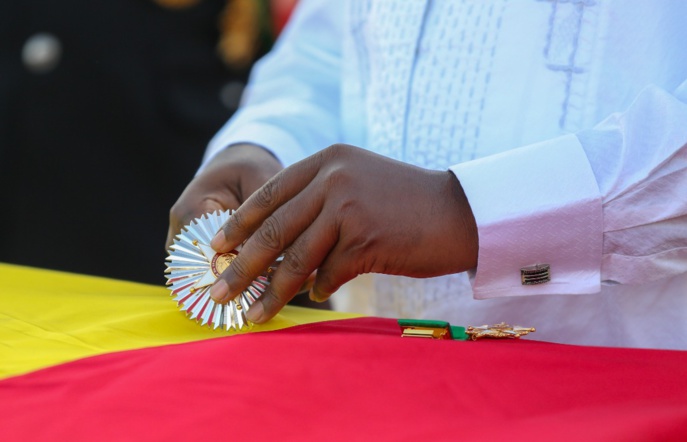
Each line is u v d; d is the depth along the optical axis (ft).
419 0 6.34
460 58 6.09
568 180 4.93
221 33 13.25
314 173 4.86
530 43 5.83
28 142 12.71
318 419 3.90
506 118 5.92
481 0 6.03
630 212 4.89
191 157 13.05
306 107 7.37
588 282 5.01
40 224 12.76
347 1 7.08
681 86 5.21
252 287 5.06
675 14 5.42
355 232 4.77
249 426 3.85
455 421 3.86
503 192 4.89
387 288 6.66
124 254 12.92
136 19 12.85
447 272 4.99
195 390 4.07
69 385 4.19
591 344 5.81
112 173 12.90
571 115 5.71
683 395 4.12
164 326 5.12
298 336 4.60
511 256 4.91
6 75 12.72
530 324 5.96
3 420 3.93
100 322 5.17
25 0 12.71
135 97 12.83
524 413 3.96
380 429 3.81
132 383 4.15
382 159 4.91
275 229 4.82
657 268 4.98
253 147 6.58
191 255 5.13
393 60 6.50
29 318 5.24
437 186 4.91
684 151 4.82
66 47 12.76
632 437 3.64
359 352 4.41
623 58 5.56
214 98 13.25
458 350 4.43
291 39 8.04
